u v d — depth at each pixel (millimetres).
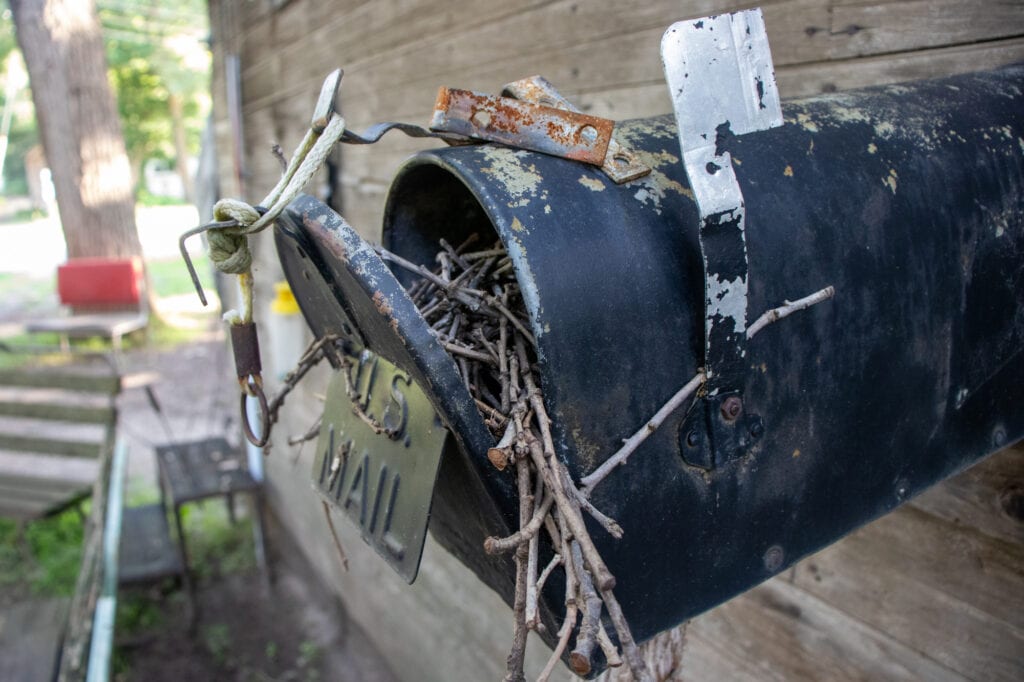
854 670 1258
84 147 8023
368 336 710
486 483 589
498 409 652
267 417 785
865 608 1230
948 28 943
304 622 3732
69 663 2369
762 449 656
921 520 1125
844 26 1064
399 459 675
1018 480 993
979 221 729
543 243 576
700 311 614
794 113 722
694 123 563
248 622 3787
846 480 723
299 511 3834
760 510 680
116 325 7059
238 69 3691
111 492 3334
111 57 14391
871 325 681
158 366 7312
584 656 512
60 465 5266
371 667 3320
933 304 714
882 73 1026
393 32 2209
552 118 664
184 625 3795
